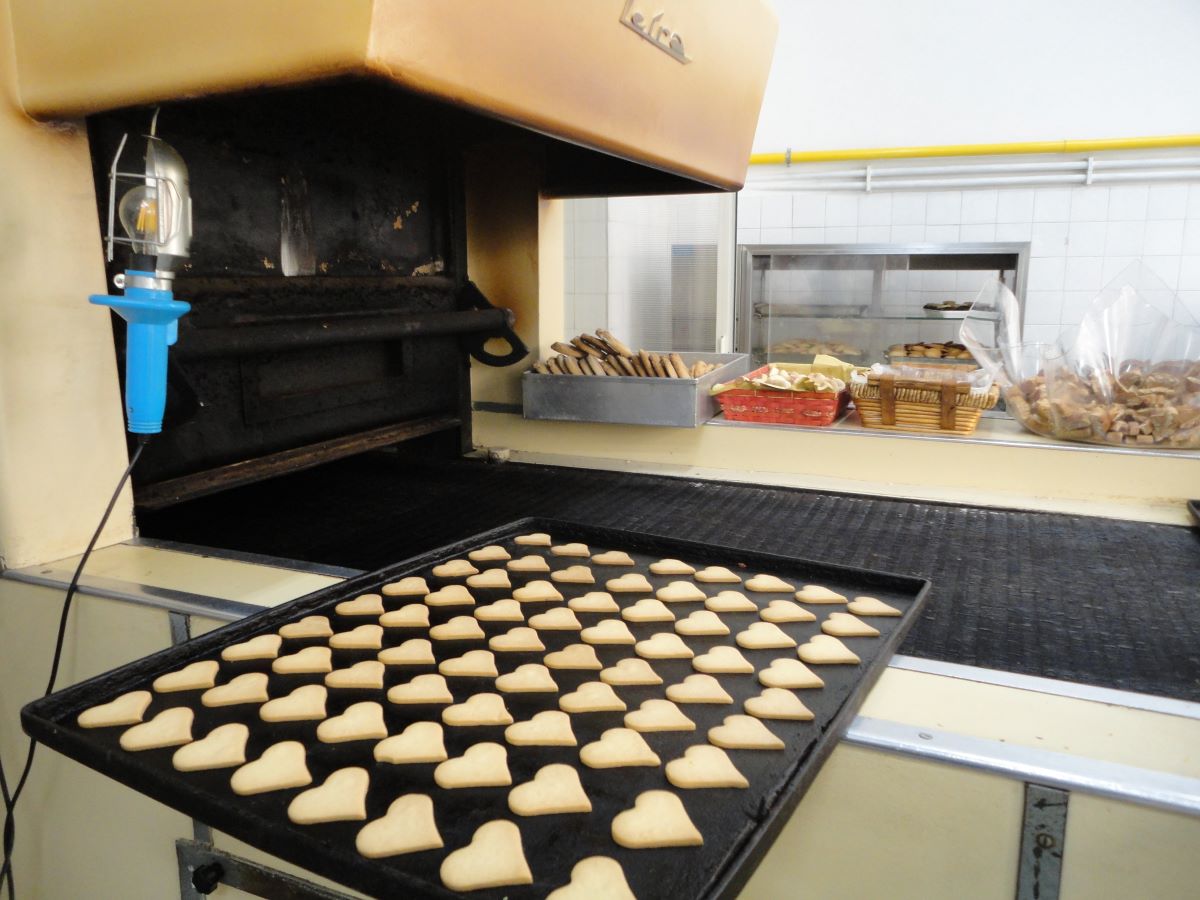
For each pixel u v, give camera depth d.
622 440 1.79
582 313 3.62
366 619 0.84
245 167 1.21
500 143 1.69
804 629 0.82
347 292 1.42
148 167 0.84
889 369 1.68
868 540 1.22
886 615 0.85
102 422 1.08
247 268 1.23
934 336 3.65
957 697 0.69
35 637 1.00
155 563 1.03
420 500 1.46
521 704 0.68
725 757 0.58
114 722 0.63
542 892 0.46
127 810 0.94
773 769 0.58
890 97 3.89
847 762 0.63
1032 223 3.69
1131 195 3.54
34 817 1.04
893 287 3.68
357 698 0.68
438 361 1.72
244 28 0.72
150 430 0.89
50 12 0.87
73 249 1.03
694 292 3.85
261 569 1.01
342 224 1.42
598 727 0.64
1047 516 1.35
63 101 0.91
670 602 0.89
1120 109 3.60
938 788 0.61
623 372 1.78
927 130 3.86
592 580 0.96
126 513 1.12
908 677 0.72
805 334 3.81
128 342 0.87
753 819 0.52
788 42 3.98
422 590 0.92
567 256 3.58
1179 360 1.53
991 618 0.92
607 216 3.48
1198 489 1.38
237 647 0.75
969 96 3.79
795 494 1.50
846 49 3.91
